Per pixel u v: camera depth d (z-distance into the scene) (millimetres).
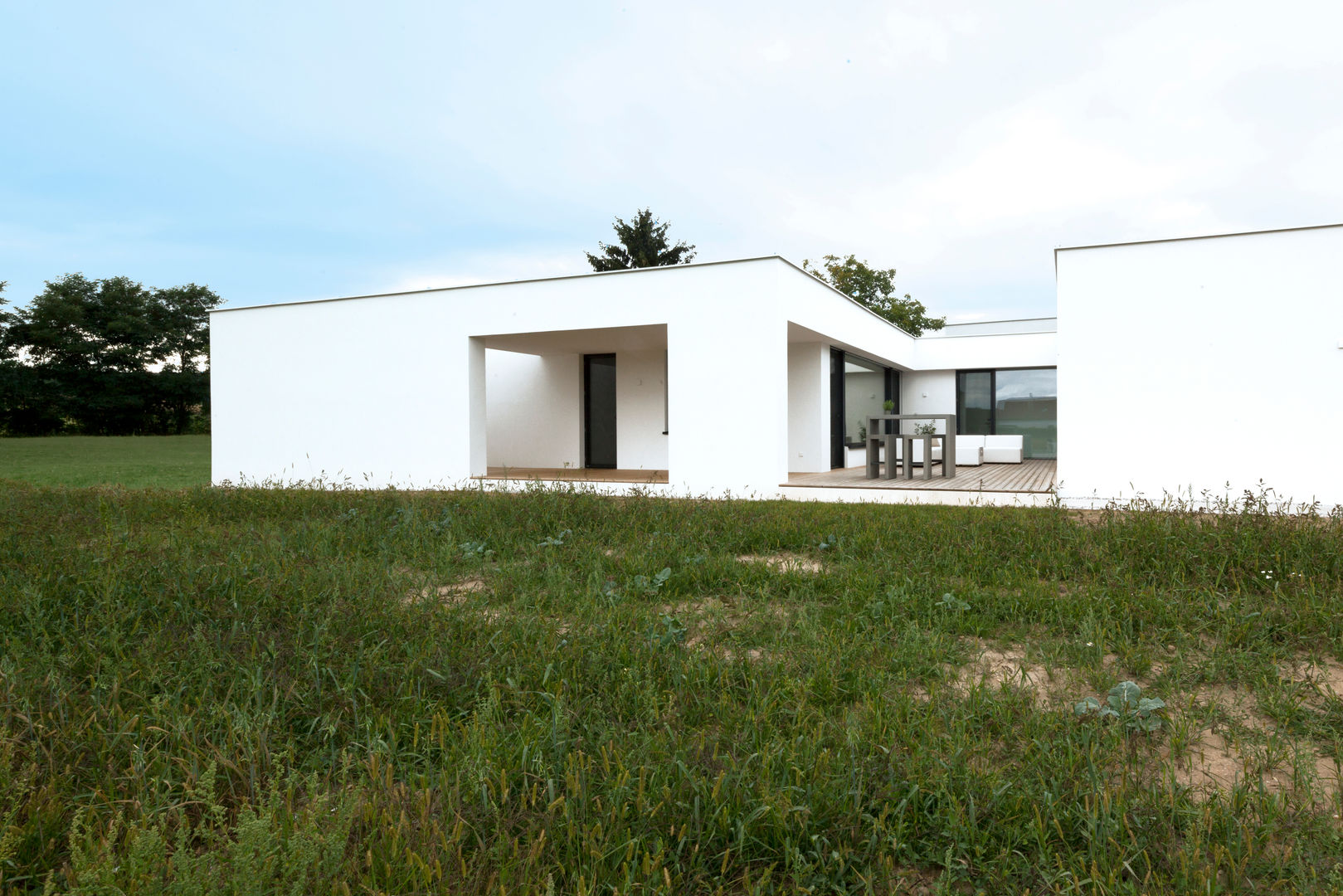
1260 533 4605
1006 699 2490
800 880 1587
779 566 4578
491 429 14602
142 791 1756
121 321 36438
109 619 2990
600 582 4055
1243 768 2131
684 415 9641
